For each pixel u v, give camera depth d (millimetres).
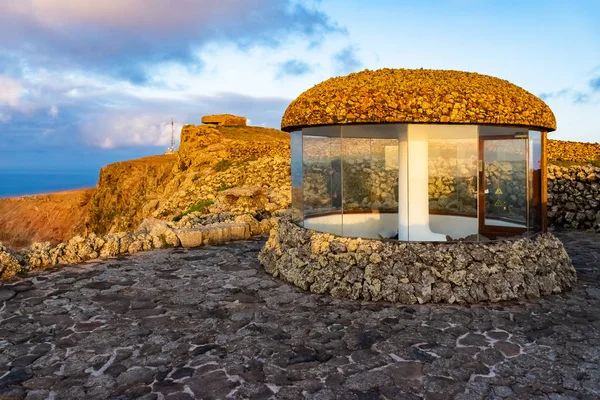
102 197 51344
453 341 4902
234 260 9117
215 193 19141
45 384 4031
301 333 5199
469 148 6977
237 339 5047
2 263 7727
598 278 7359
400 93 6340
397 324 5410
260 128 48000
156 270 8266
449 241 6605
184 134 38125
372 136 7551
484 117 6180
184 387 3957
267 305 6230
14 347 4844
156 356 4609
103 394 3848
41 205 75938
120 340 5031
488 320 5484
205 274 7965
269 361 4480
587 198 12508
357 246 6715
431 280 6199
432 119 6137
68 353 4688
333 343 4902
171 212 19562
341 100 6617
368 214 7680
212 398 3768
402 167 7191
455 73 7266
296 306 6156
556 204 13117
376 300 6246
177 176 30375
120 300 6492
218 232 11203
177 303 6359
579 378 4059
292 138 8461
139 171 49625
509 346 4758
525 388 3891
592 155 20078
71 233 61000
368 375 4160
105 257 9367
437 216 7340
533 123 6578
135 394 3840
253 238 11844
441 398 3748
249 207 15453
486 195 7188
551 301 6164
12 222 73250
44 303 6344
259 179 19328
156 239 10508
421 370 4250
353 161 7441
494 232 7406
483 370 4234
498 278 6219
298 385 3988
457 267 6258
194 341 4996
